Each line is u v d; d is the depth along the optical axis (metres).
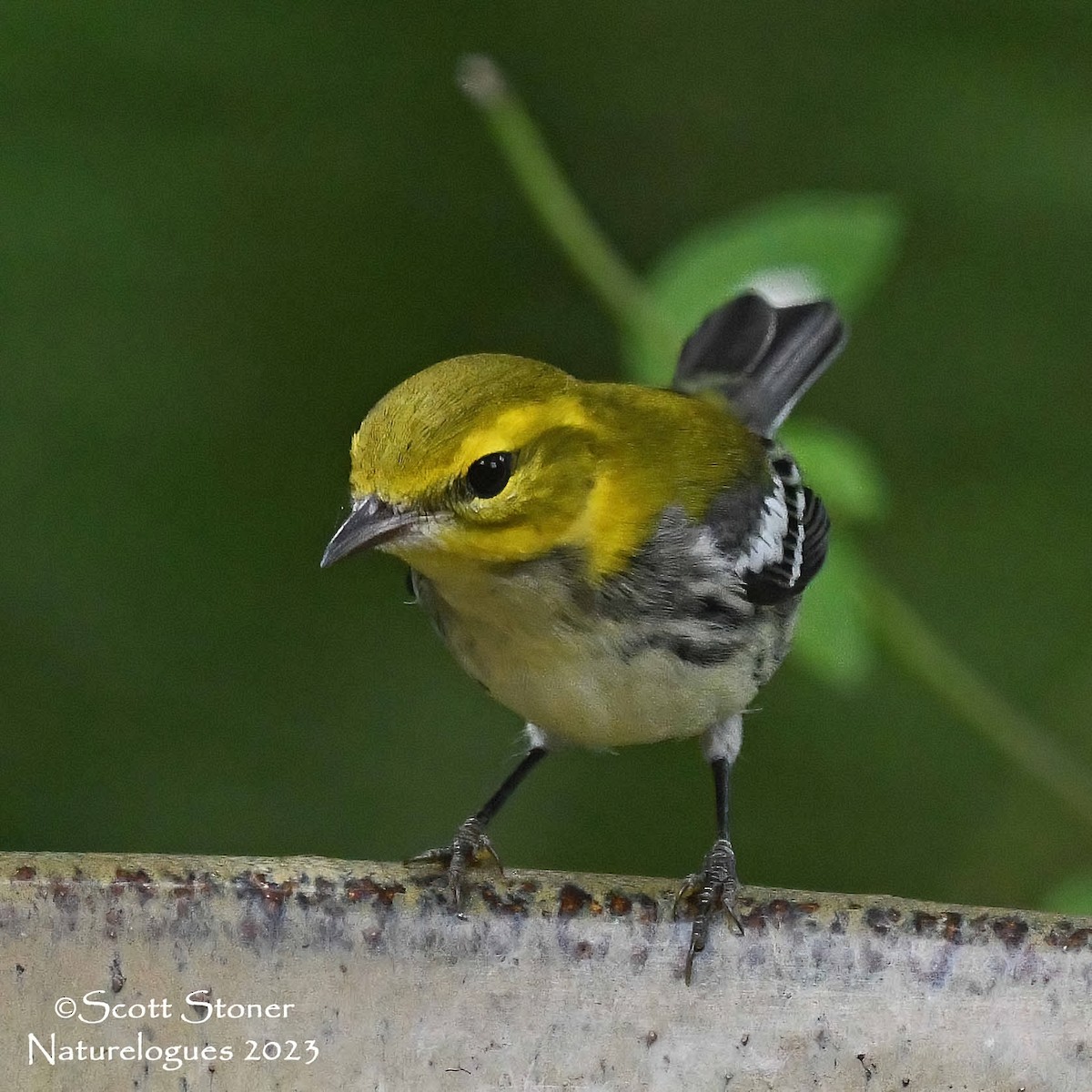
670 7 13.29
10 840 11.22
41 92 12.77
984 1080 5.45
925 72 13.09
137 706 11.94
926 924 5.53
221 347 12.69
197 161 12.84
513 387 6.81
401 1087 5.52
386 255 12.85
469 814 11.84
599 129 12.99
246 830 11.45
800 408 12.95
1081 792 9.03
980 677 11.94
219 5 13.09
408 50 13.22
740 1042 5.55
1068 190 12.70
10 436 12.41
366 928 5.52
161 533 12.47
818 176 12.84
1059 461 12.80
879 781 12.30
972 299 13.15
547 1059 5.56
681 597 7.28
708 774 12.53
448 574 6.86
